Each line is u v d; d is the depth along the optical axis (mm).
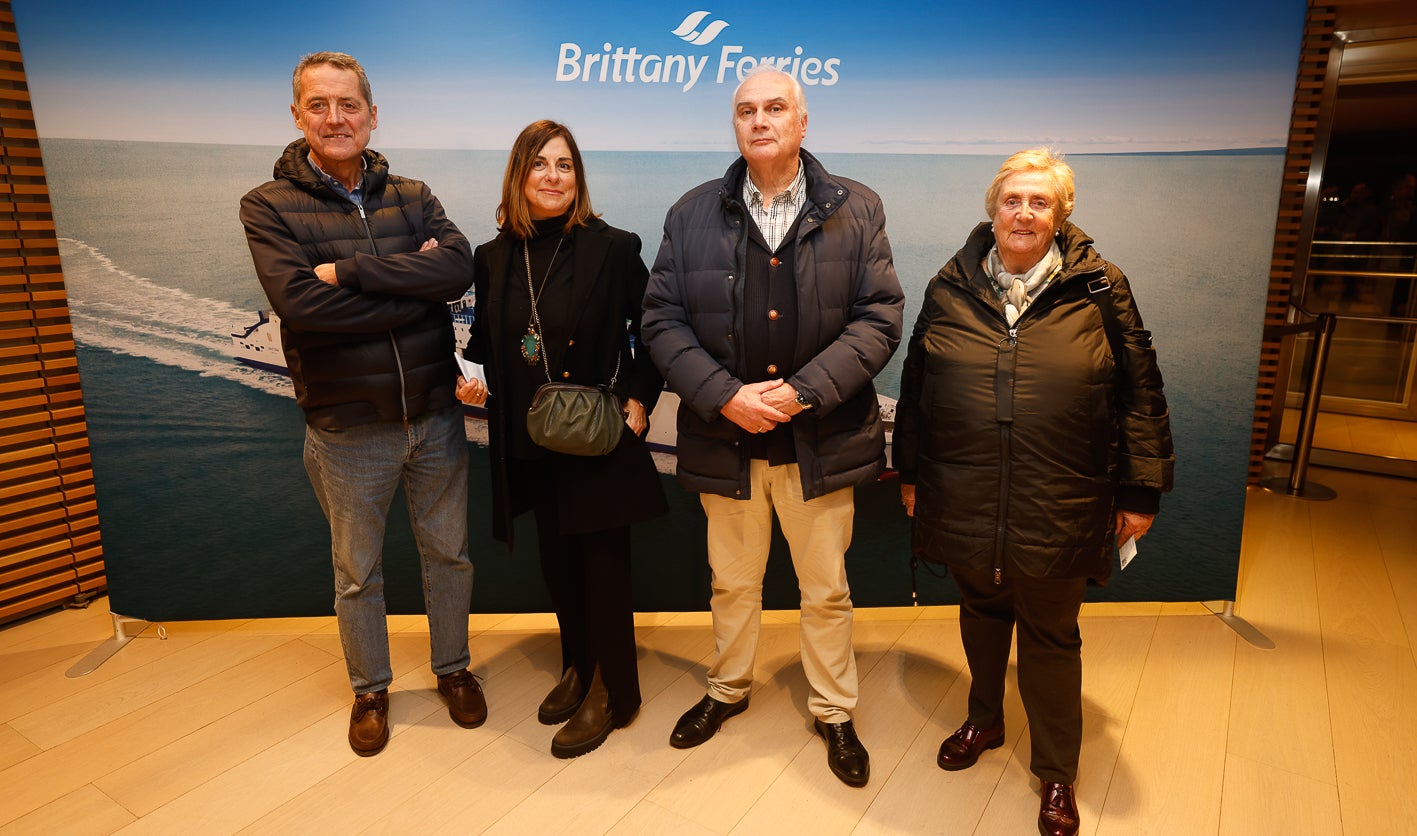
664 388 2732
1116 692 2443
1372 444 5070
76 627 2938
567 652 2451
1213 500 2812
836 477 1956
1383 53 4043
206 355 2646
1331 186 5254
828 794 2012
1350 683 2490
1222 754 2152
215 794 2021
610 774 2092
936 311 1898
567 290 2072
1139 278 2646
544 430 1937
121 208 2533
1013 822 1916
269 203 1947
